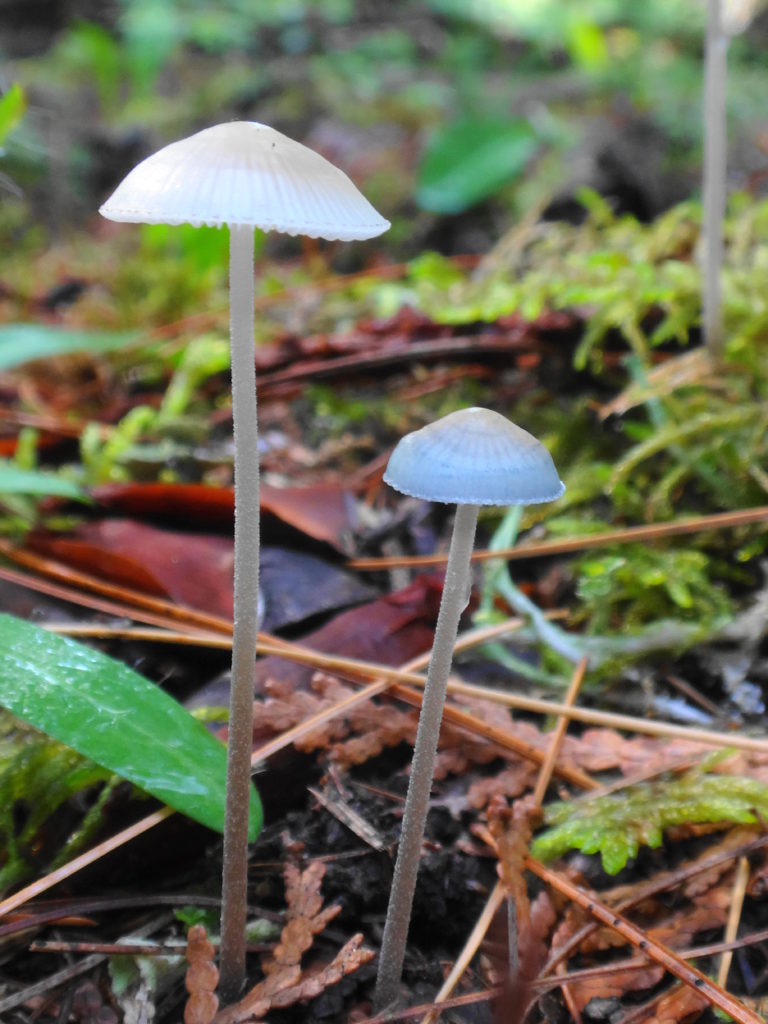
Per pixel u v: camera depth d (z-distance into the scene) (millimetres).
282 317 201
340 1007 88
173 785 88
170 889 96
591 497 141
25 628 94
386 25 421
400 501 146
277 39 396
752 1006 88
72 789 96
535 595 131
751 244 183
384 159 300
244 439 80
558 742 107
